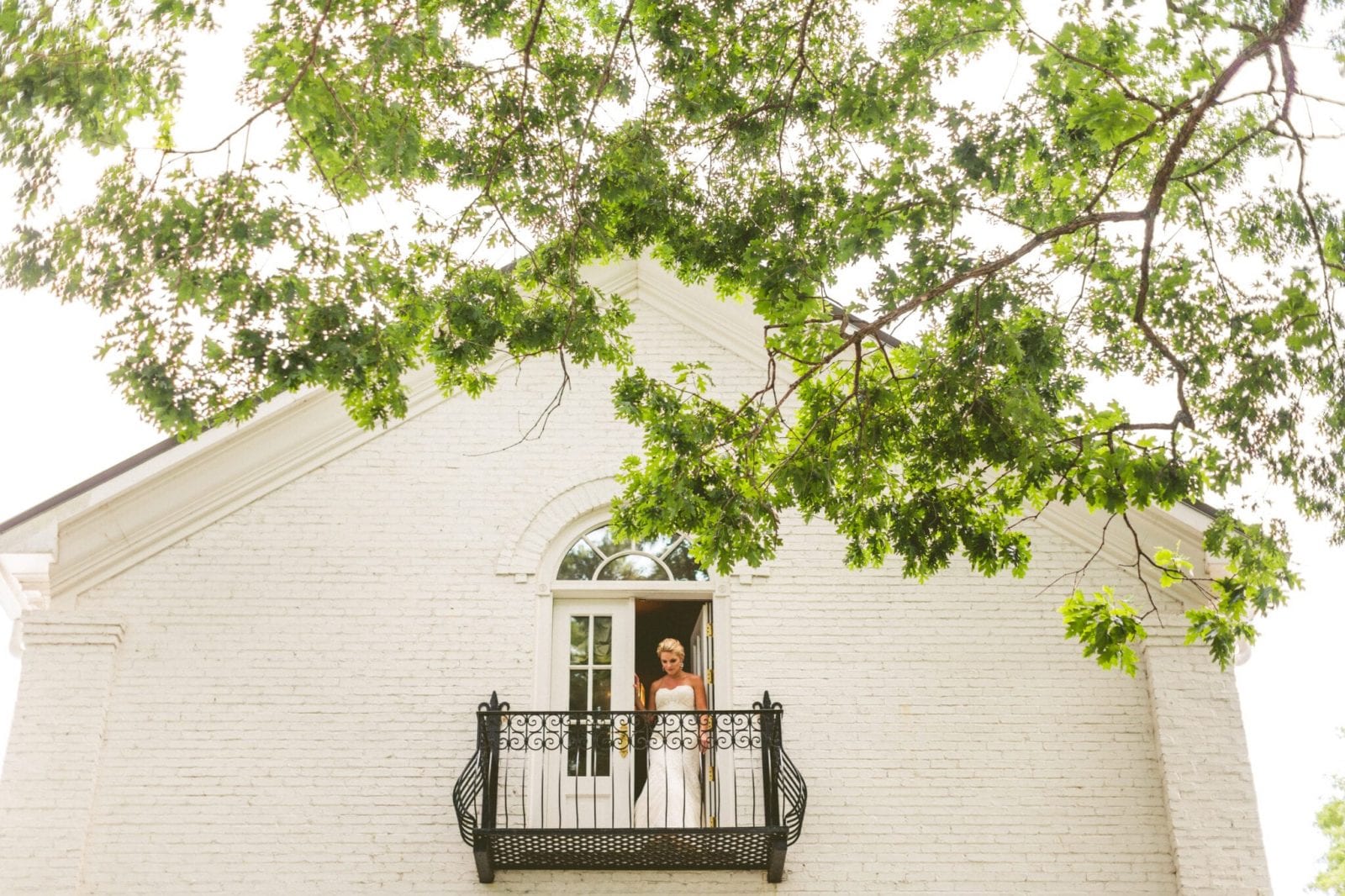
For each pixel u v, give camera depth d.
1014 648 10.89
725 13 8.41
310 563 10.94
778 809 9.75
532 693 10.61
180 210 7.83
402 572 10.97
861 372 9.15
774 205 8.63
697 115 8.57
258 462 11.20
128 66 7.80
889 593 11.08
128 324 7.78
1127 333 8.98
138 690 10.38
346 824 10.06
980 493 9.10
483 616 10.86
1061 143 8.22
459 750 10.36
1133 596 11.02
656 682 10.86
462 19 8.34
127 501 10.91
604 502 11.34
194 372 7.86
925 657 10.84
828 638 10.91
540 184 8.66
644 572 11.24
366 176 8.25
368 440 11.44
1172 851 10.17
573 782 10.41
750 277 8.62
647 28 8.43
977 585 11.11
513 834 9.48
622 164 8.57
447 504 11.26
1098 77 8.16
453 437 11.54
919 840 10.18
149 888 9.77
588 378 11.88
